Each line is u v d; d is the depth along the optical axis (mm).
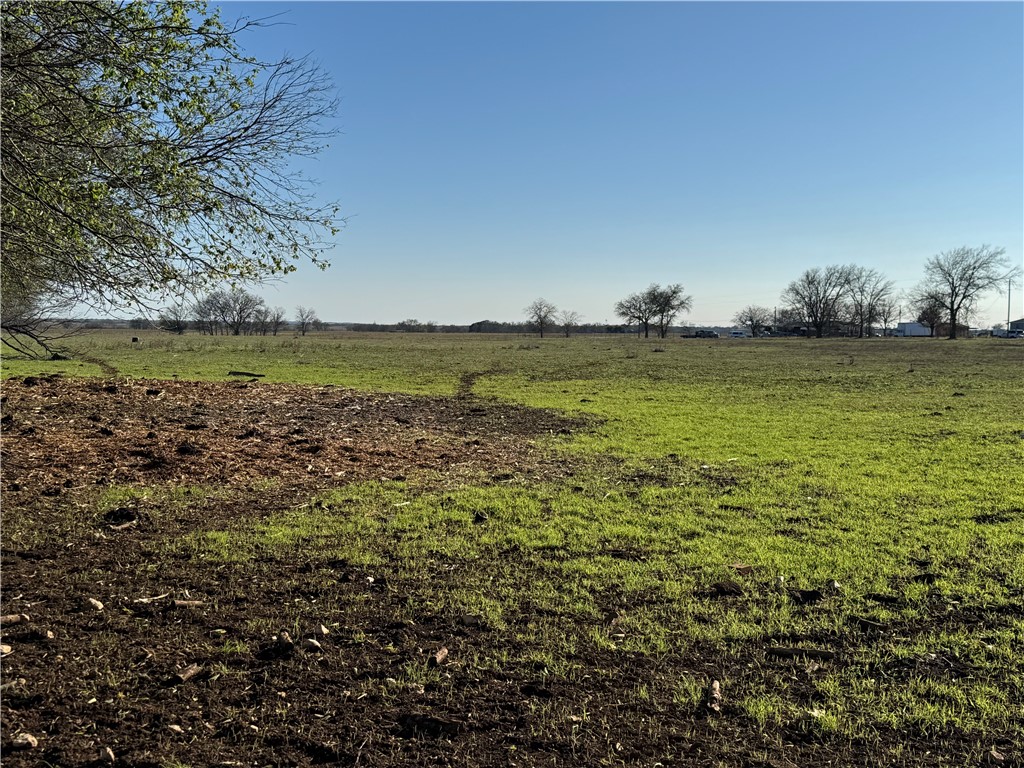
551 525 7465
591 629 4891
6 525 6691
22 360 30266
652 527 7488
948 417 16625
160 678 4043
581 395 21969
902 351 54156
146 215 7238
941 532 7266
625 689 4113
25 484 8109
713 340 87375
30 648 4258
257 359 36406
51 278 7773
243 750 3424
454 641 4656
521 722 3746
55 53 6039
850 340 84750
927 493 8977
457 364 35906
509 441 13250
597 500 8625
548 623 4996
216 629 4711
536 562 6285
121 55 5781
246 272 8188
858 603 5426
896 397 21297
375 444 12117
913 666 4457
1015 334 98125
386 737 3578
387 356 41812
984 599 5465
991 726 3766
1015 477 9859
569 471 10477
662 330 103125
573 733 3652
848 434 14133
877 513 8023
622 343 72438
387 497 8547
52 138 5844
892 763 3461
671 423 15750
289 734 3572
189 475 9102
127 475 8844
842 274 108500
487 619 5008
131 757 3316
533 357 43062
